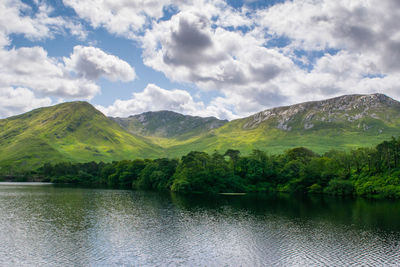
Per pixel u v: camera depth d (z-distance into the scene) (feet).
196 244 178.29
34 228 209.15
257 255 159.84
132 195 450.30
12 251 158.92
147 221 240.73
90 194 455.22
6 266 138.00
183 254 159.43
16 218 243.40
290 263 148.36
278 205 351.05
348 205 352.69
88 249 164.14
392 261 151.94
